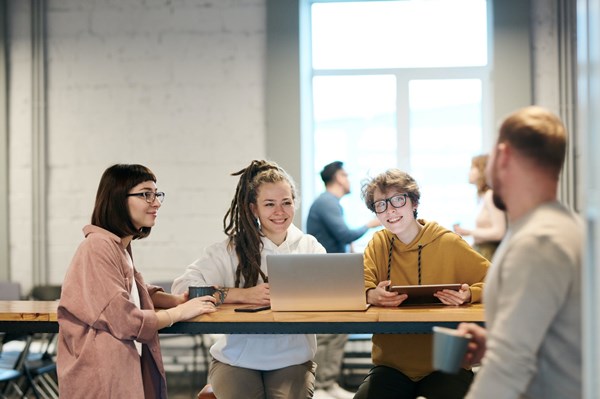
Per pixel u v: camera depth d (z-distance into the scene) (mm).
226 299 3195
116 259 2943
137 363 2871
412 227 3264
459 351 2068
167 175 6430
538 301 1876
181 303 3203
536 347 1885
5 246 6473
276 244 3416
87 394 2812
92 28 6504
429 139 6547
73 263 2930
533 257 1896
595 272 1649
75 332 2871
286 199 3338
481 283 3047
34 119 6492
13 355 4977
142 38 6469
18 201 6523
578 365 1915
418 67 6551
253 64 6395
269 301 3158
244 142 6395
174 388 5855
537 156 1992
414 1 6539
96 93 6496
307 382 3225
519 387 1877
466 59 6512
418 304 3014
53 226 6520
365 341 6027
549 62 6211
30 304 3244
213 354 3291
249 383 3172
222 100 6414
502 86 6188
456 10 6516
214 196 6402
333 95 6613
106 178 3062
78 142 6508
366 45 6582
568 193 6113
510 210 2047
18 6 6535
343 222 5832
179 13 6449
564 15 6160
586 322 1687
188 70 6430
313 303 2898
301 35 6395
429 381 3051
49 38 6543
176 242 6402
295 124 6293
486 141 6484
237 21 6410
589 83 1701
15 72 6531
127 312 2838
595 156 1648
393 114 6566
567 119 6145
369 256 3301
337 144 6613
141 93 6461
